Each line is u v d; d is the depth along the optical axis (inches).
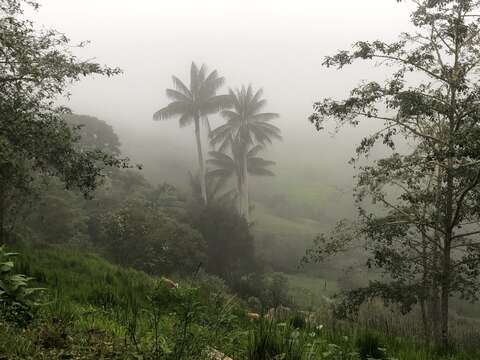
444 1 498.3
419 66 503.2
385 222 532.1
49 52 510.9
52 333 148.5
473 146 408.2
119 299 281.3
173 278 835.4
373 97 516.1
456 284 482.0
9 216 654.5
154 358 129.0
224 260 1409.9
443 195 508.4
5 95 505.4
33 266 404.2
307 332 210.8
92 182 553.3
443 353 299.1
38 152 508.1
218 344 147.1
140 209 1105.4
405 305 495.5
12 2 529.7
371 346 207.8
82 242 1011.3
